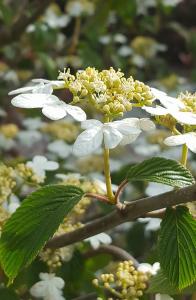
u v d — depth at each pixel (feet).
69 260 1.67
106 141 1.13
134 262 1.69
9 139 2.94
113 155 2.62
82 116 1.17
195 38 4.53
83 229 1.38
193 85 3.73
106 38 3.89
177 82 3.64
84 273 1.68
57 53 3.55
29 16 2.91
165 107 1.30
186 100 1.33
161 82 3.64
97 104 1.22
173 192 1.23
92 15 3.51
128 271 1.48
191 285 1.40
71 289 1.70
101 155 2.56
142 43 3.99
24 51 3.67
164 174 1.25
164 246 1.26
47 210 1.25
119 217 1.29
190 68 5.51
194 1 5.71
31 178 1.73
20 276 1.66
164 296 1.50
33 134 2.91
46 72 3.45
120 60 3.90
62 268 1.67
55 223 1.24
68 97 2.85
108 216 1.32
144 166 1.27
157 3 4.00
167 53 5.78
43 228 1.24
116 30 4.43
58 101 1.19
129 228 2.35
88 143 1.13
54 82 1.26
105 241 1.72
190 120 1.21
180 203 1.23
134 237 2.30
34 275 1.65
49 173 2.04
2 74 3.53
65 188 1.27
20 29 2.90
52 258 1.61
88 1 3.67
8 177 1.68
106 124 1.16
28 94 1.20
